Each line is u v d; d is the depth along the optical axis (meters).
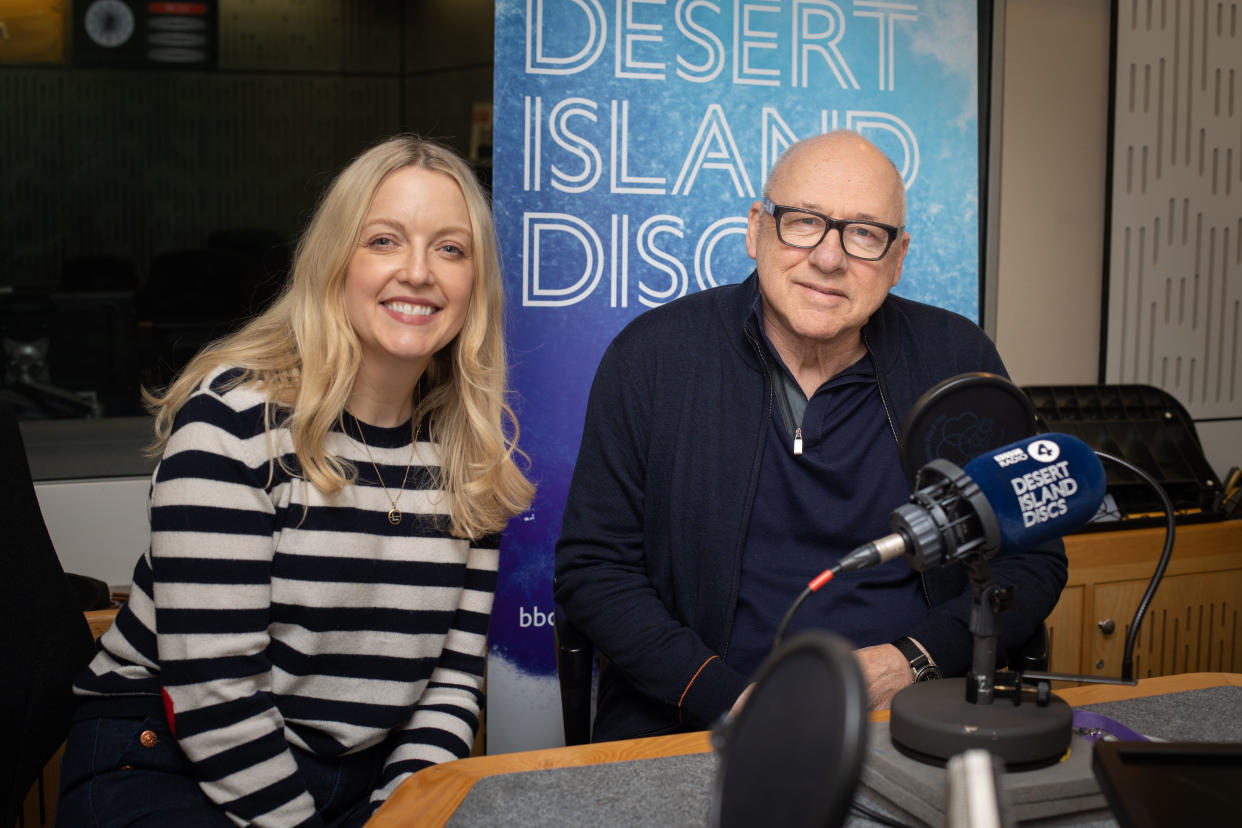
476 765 1.02
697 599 1.57
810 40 2.21
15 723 1.28
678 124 2.16
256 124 2.63
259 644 1.26
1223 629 2.41
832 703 0.46
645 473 1.62
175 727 1.23
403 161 1.32
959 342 1.71
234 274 2.63
